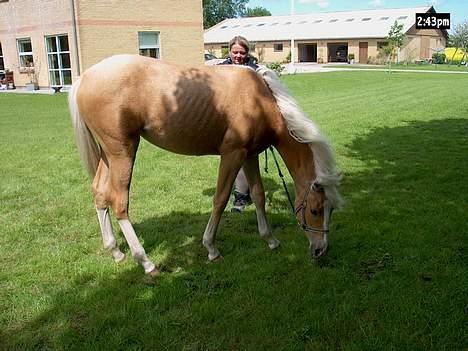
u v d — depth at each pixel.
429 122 10.49
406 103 13.88
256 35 51.25
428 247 4.09
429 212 4.92
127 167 3.54
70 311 3.19
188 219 4.90
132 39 20.12
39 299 3.32
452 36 46.78
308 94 16.73
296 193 3.71
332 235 4.37
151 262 3.73
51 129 10.28
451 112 11.94
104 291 3.42
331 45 48.69
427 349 2.81
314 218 3.56
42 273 3.70
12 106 14.65
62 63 19.92
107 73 3.33
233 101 3.46
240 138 3.53
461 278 3.55
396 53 43.25
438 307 3.20
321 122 10.56
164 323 3.04
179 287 3.48
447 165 6.76
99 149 3.74
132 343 2.88
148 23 20.45
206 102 3.42
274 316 3.13
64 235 4.46
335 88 18.97
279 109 3.62
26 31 21.11
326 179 3.42
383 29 45.16
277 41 49.53
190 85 3.40
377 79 23.64
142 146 8.32
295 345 2.84
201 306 3.21
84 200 5.46
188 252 4.11
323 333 2.96
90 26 18.73
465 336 2.90
